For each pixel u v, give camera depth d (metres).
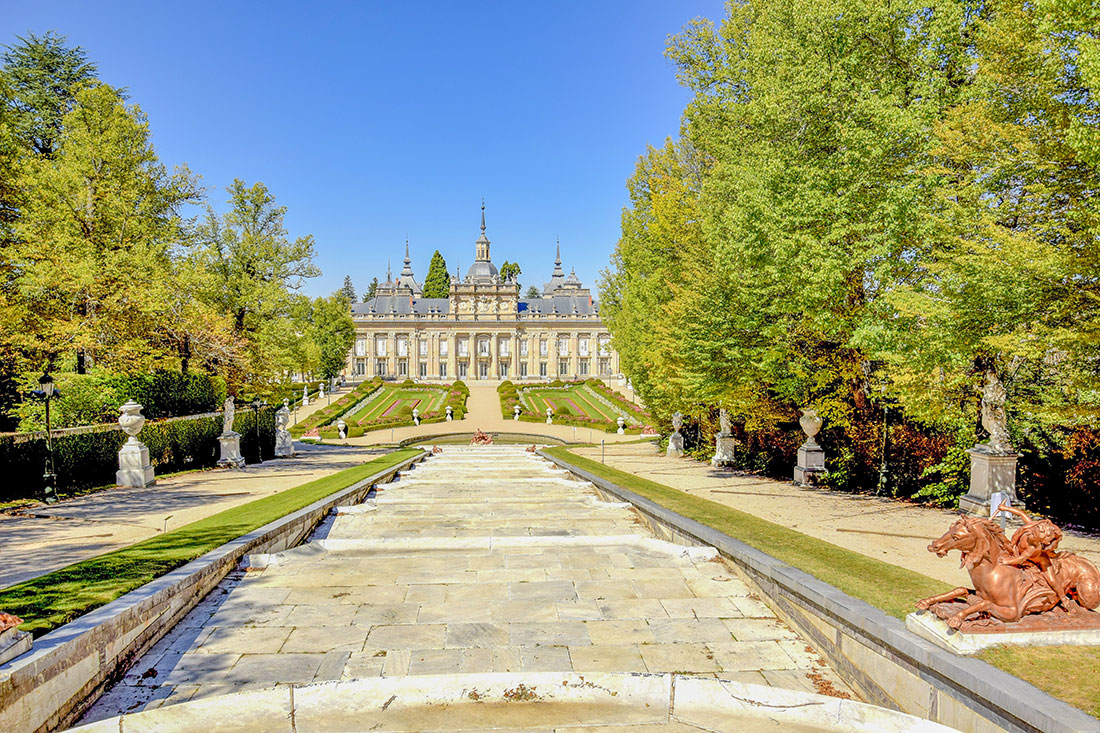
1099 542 10.66
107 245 26.97
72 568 8.43
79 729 5.26
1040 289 9.71
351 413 68.31
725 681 5.85
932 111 11.48
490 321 121.75
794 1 13.64
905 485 16.05
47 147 35.84
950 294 10.72
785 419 20.86
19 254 22.86
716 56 20.64
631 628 7.67
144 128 27.91
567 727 5.49
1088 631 5.59
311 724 5.61
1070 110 9.74
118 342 25.64
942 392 13.13
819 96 12.64
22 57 36.12
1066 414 11.35
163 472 23.64
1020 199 10.84
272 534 11.28
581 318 124.38
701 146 22.64
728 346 17.98
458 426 58.72
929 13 12.63
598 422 55.94
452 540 11.34
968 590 5.97
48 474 16.03
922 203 12.12
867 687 6.27
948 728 5.08
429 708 5.78
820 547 9.66
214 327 28.81
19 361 23.77
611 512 15.07
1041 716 4.36
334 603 8.48
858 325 13.28
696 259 21.02
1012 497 12.26
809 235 12.63
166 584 7.73
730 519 12.23
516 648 7.07
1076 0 7.79
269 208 36.91
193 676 6.49
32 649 5.50
